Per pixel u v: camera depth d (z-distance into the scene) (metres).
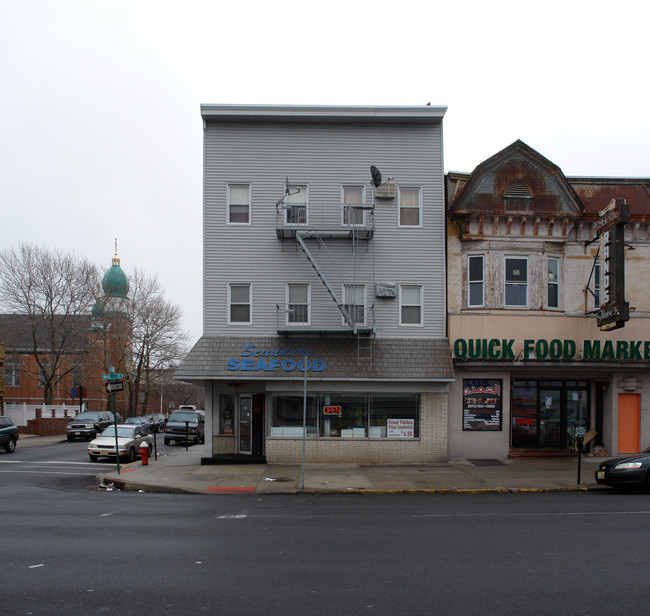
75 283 45.62
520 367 19.56
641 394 20.05
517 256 19.80
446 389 19.22
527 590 6.29
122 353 46.84
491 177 19.89
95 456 22.58
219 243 19.89
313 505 12.40
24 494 14.08
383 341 19.64
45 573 6.96
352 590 6.30
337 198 20.06
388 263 19.98
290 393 19.34
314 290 19.86
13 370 60.53
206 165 20.06
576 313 19.77
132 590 6.32
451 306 19.75
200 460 21.73
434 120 20.23
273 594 6.17
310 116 19.95
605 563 7.36
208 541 8.62
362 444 19.12
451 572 6.97
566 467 18.06
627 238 20.11
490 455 19.73
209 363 18.98
